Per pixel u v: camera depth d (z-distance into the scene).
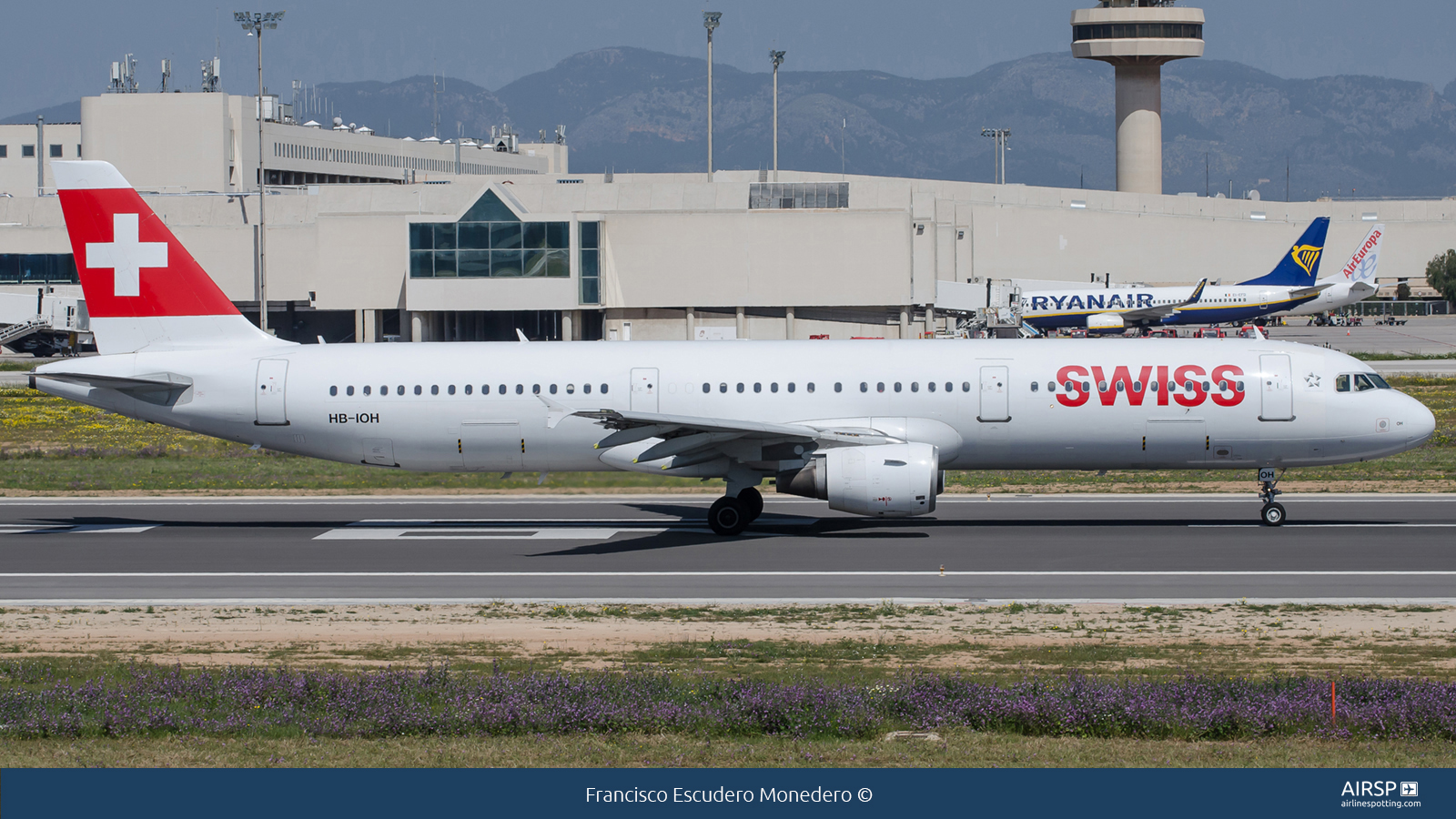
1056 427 99.12
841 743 48.50
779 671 59.25
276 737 49.38
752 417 100.31
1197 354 100.31
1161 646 64.06
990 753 46.78
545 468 104.88
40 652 64.25
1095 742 48.72
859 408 99.75
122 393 105.19
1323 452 99.12
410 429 103.00
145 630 69.38
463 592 79.12
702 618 71.44
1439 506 110.38
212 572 85.81
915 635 66.88
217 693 53.78
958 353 101.19
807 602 75.25
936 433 99.38
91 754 46.88
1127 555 89.00
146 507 117.94
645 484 125.12
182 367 104.44
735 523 98.50
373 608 74.88
